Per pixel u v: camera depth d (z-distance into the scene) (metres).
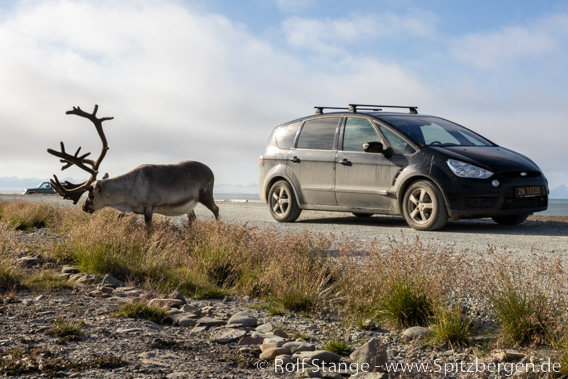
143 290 6.18
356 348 4.17
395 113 12.06
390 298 5.05
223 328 4.63
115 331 4.43
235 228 8.34
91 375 3.46
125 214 9.67
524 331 4.26
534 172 10.70
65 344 4.05
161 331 4.52
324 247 7.11
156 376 3.47
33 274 6.76
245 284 6.51
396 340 4.55
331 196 11.90
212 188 10.51
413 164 10.72
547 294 4.41
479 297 4.94
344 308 5.37
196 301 5.94
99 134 10.20
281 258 6.81
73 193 9.98
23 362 3.62
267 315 5.36
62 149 9.98
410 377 3.64
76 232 8.48
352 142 11.71
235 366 3.76
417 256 5.26
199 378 3.47
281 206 12.79
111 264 6.97
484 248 8.09
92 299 5.55
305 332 4.74
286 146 12.81
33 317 4.79
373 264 5.66
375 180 11.23
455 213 10.29
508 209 10.32
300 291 5.73
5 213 13.07
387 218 13.15
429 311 4.89
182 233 8.98
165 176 9.72
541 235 9.73
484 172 10.27
